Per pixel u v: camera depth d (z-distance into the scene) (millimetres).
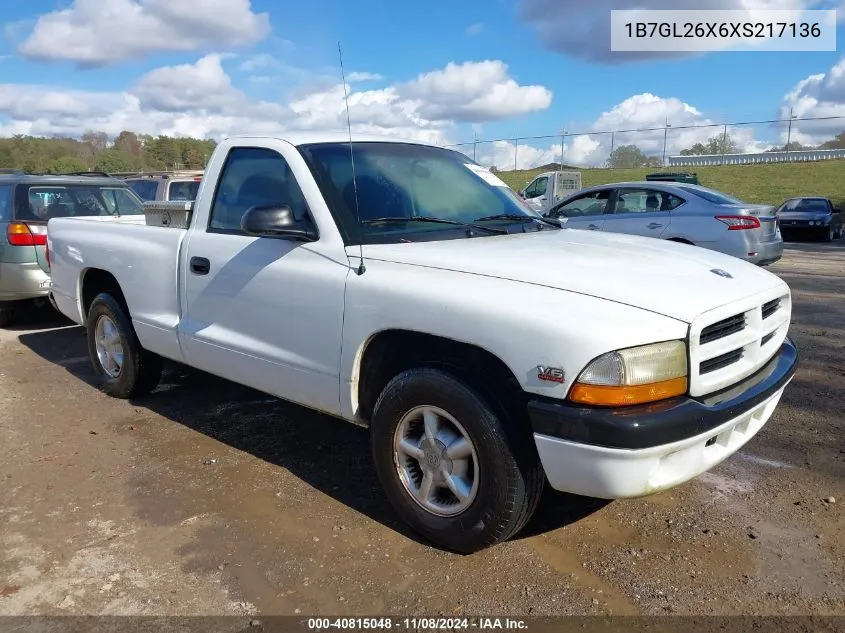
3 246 7004
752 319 2818
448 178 3863
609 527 3105
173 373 5613
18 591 2688
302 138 3604
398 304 2834
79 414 4664
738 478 3557
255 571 2799
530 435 2643
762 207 9703
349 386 3092
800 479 3529
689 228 9680
